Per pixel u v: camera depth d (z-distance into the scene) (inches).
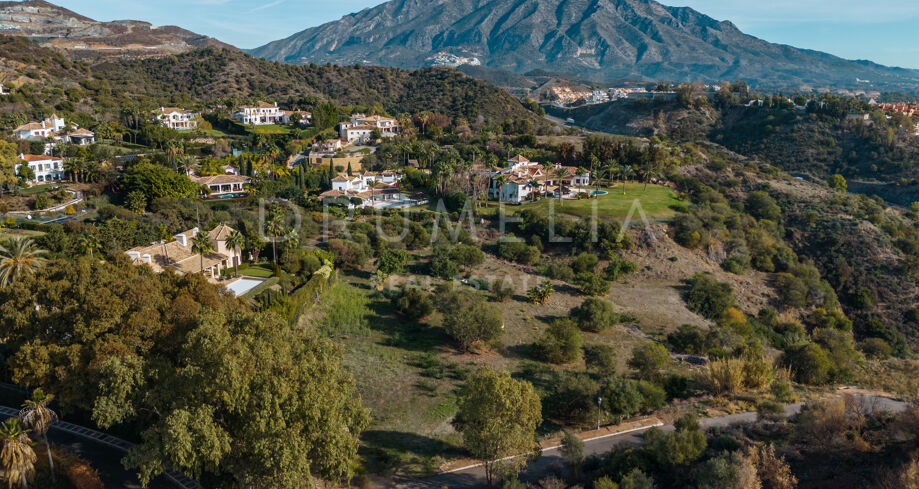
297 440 1282.0
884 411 1812.3
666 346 2817.4
